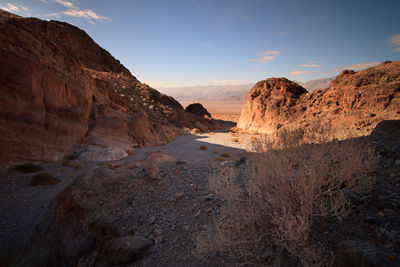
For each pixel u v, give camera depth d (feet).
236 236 8.57
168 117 192.95
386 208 6.84
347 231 6.62
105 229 14.05
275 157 9.78
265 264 6.98
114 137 74.90
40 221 18.90
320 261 5.95
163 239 11.66
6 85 42.60
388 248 5.33
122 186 18.75
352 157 8.40
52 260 14.58
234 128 178.70
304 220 6.72
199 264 8.68
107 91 103.45
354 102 80.28
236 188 11.66
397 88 67.77
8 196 30.42
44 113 50.72
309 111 121.80
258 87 169.37
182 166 21.56
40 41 53.47
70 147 56.75
